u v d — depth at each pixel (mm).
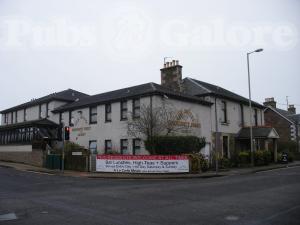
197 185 16406
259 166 30781
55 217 9078
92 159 25516
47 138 32062
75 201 11695
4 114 45625
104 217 9047
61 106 35844
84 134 31562
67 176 22406
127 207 10492
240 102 35906
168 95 27062
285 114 50344
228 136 33312
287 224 8164
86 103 31531
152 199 12055
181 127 27672
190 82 34250
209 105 31531
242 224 8188
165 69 33438
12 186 16219
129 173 24156
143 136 26156
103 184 17469
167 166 23688
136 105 27438
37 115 38781
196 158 23969
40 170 25500
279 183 16625
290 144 43875
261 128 34594
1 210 10078
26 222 8508
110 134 29047
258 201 11367
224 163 28625
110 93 32781
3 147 36250
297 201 11305
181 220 8648
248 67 29125
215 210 9914
